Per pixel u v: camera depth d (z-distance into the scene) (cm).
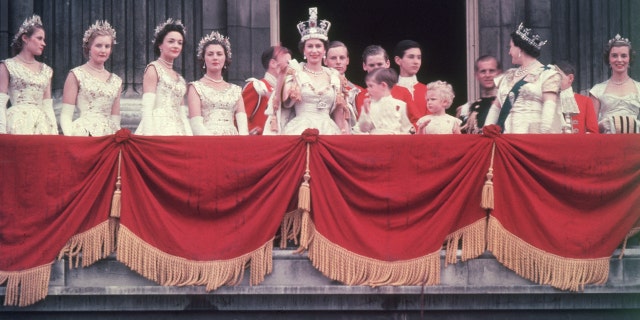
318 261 2631
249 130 3042
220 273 2625
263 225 2638
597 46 3550
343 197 2656
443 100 2838
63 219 2631
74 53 3500
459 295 2664
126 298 2655
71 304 2652
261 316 2675
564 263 2648
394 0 4641
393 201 2638
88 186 2641
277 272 2648
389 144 2653
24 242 2628
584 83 3556
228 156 2647
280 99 2817
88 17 3512
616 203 2677
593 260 2656
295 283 2648
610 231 2661
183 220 2655
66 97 2814
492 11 3619
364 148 2653
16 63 2806
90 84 2819
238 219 2645
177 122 2850
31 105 2811
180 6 3559
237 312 2669
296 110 2828
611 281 2675
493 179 2662
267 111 2825
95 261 2645
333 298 2656
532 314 2692
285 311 2670
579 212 2670
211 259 2628
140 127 2819
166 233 2630
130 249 2623
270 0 3622
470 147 2659
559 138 2669
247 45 3600
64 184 2639
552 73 2788
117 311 2662
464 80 4434
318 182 2648
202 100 2842
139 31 3519
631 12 3531
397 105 2834
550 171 2669
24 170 2638
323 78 2830
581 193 2659
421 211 2648
